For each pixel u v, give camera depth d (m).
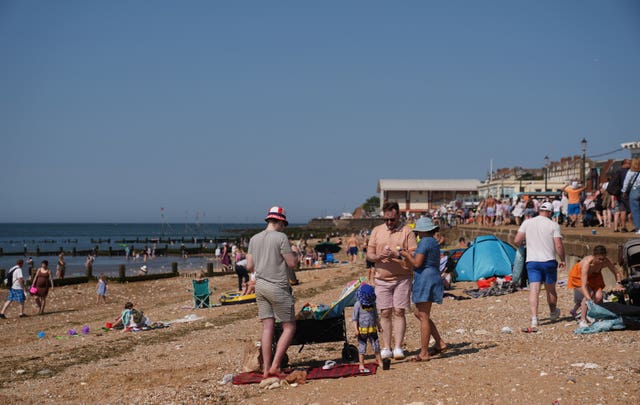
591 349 8.20
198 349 11.80
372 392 6.95
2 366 11.40
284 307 7.97
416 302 8.35
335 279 27.16
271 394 7.41
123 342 13.61
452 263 18.62
